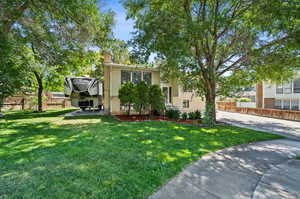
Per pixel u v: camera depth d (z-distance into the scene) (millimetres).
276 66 7840
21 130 6301
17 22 7066
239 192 2451
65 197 2197
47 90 16781
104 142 4844
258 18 5758
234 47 8156
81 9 6984
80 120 9305
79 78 13430
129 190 2414
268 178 2916
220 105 21422
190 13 7480
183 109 14359
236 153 4289
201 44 7520
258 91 19453
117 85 12383
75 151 4004
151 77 13430
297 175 3047
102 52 12445
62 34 8312
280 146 5008
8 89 6559
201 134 6328
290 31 5668
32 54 9023
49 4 6363
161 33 5938
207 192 2436
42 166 3135
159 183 2652
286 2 5227
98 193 2307
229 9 7344
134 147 4461
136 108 10703
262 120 11586
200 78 9820
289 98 16734
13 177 2695
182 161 3611
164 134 6051
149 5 7246
